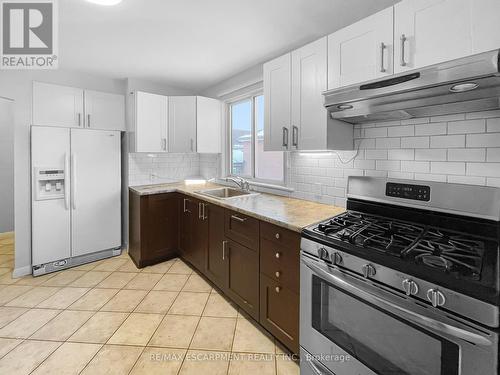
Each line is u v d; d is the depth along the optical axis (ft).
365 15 6.08
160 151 10.87
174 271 9.64
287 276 5.40
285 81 6.81
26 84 8.93
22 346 5.82
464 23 3.85
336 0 5.50
